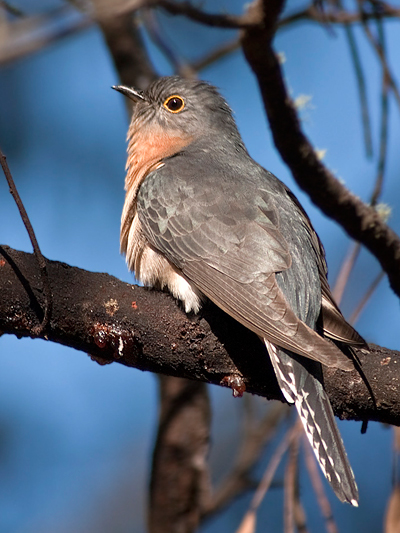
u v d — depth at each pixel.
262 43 9.98
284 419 13.35
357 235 11.49
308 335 8.51
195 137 12.70
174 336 9.09
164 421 12.66
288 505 9.84
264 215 10.34
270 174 11.80
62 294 8.95
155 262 10.65
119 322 9.05
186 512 12.42
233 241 10.05
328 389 8.84
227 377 9.17
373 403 8.72
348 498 8.11
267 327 8.87
